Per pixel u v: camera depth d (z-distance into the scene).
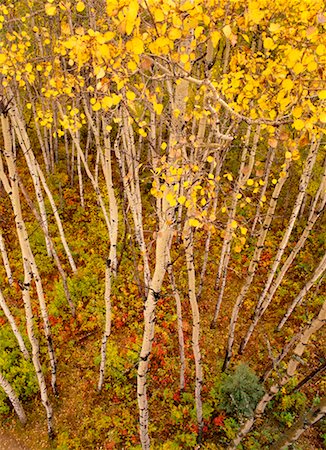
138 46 3.56
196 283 13.87
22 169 18.03
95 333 12.05
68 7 6.20
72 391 10.55
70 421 9.90
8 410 10.05
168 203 4.91
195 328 7.79
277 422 9.86
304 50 4.06
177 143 4.74
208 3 3.79
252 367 11.28
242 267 14.60
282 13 5.43
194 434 9.47
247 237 15.66
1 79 6.52
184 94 4.52
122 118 7.93
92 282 13.48
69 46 4.27
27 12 11.08
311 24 4.55
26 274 7.75
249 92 6.45
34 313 12.33
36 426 9.85
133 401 10.27
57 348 11.52
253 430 9.56
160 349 11.23
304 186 9.58
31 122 19.17
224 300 13.43
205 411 9.90
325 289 13.66
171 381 10.67
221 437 9.50
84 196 17.19
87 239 15.24
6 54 7.77
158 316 12.35
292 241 15.62
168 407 10.12
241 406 9.71
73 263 13.66
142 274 13.62
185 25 3.79
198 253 15.04
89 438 9.50
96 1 6.90
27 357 10.79
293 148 6.19
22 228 7.57
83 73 9.31
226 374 10.93
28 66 8.02
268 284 10.52
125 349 11.40
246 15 3.99
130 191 10.32
